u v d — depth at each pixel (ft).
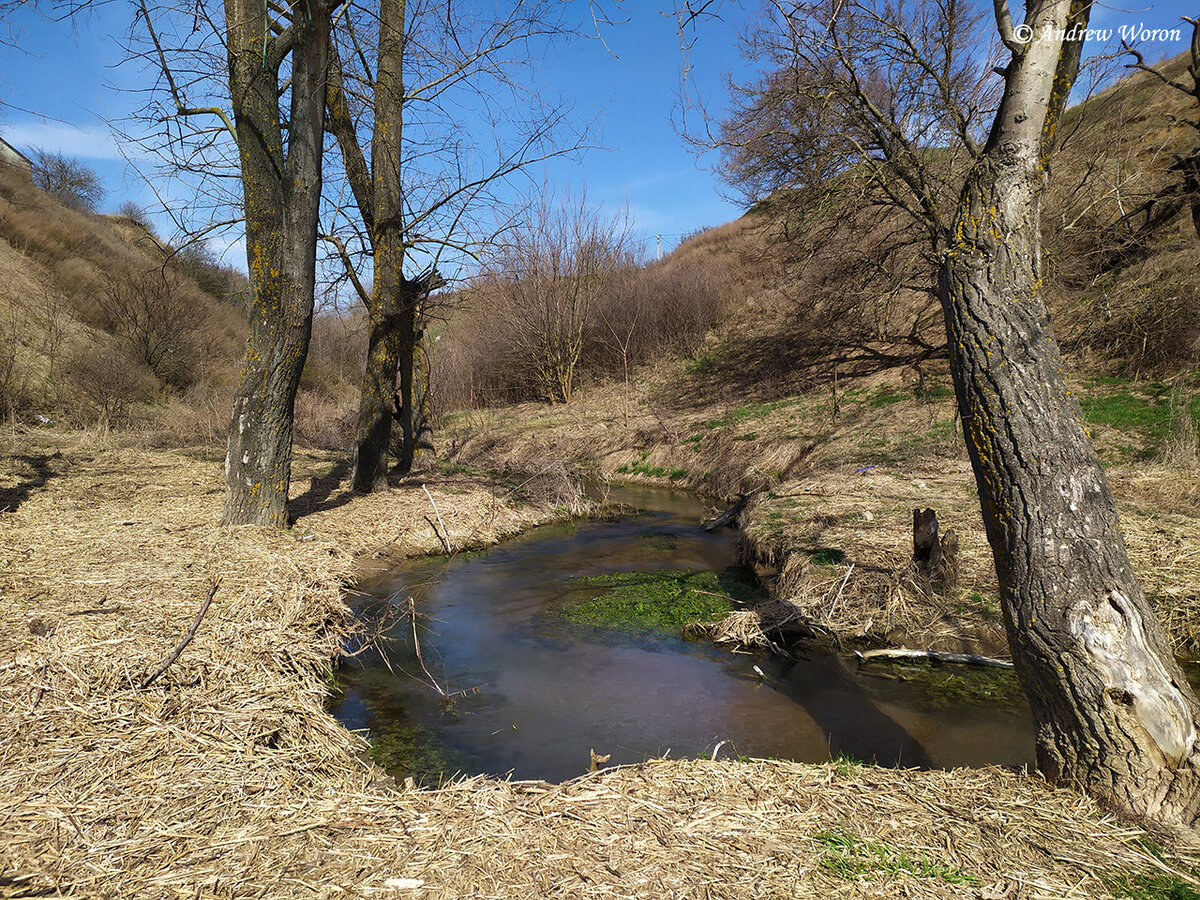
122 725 12.46
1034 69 11.49
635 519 40.06
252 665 15.62
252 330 26.48
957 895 8.45
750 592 26.30
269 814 10.23
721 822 9.98
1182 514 25.66
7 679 13.37
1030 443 11.02
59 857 9.03
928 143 34.81
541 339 77.30
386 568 28.43
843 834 9.72
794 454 45.24
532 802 10.52
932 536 22.04
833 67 31.14
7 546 22.62
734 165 38.14
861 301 49.75
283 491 27.96
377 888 8.54
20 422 47.65
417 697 17.94
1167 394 37.09
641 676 19.26
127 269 70.59
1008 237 11.63
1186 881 8.74
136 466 39.52
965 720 16.33
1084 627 10.44
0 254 63.93
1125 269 44.93
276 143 25.29
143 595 18.90
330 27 25.46
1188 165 39.17
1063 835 9.69
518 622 23.52
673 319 81.56
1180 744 9.97
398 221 35.45
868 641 20.84
